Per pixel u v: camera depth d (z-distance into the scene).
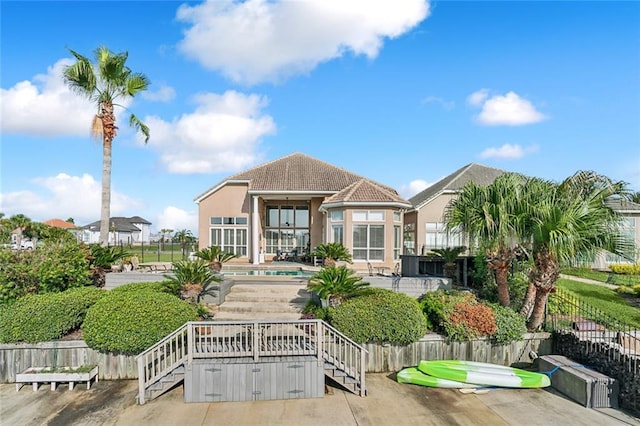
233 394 8.05
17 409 7.58
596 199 10.07
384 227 18.36
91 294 10.34
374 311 9.86
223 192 24.23
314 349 8.87
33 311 9.10
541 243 9.98
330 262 17.52
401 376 9.15
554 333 10.40
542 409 7.83
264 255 25.03
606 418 7.43
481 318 10.01
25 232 35.16
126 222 71.06
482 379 8.77
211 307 11.96
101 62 15.85
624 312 12.87
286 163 26.39
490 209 10.06
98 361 9.13
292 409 7.69
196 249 27.52
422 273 16.12
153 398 8.08
